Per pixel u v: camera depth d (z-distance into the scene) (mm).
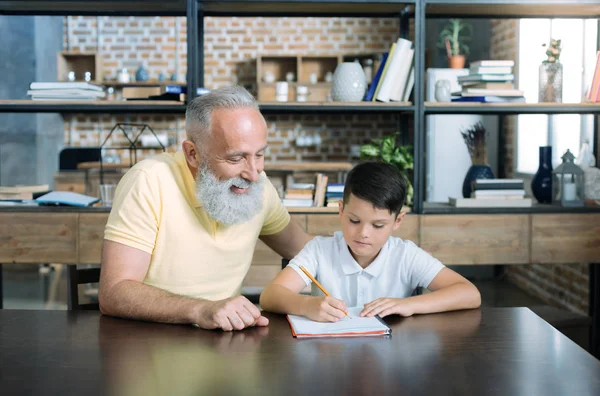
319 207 2996
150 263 1700
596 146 3799
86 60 7250
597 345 3170
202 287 1737
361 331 1377
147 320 1493
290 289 1696
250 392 1050
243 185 1594
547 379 1115
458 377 1123
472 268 5934
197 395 1038
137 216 1633
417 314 1558
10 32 6402
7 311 1599
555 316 3109
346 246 1810
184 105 2986
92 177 6031
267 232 2025
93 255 2957
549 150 3244
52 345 1311
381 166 1654
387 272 1800
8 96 6422
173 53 7359
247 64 7434
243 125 1534
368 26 7398
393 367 1174
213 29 7406
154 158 1762
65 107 2990
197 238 1703
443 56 6441
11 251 2959
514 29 5543
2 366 1185
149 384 1089
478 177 3154
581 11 3209
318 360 1212
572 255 2998
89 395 1041
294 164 5992
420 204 2977
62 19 7297
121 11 3305
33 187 3166
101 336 1372
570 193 3084
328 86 7246
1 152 6414
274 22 7398
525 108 3016
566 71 4652
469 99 3043
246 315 1416
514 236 2975
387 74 3045
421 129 2984
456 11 3238
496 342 1329
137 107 2990
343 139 7387
